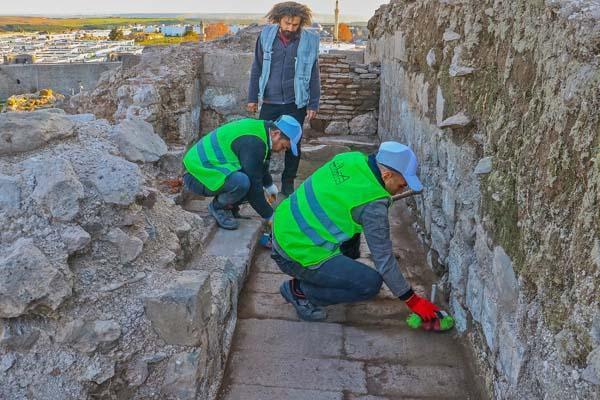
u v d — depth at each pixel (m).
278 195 5.52
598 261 1.84
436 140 4.20
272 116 5.28
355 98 7.66
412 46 5.28
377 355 3.26
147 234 3.02
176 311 2.60
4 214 2.67
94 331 2.53
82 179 2.92
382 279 3.32
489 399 2.77
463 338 3.28
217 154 4.21
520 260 2.50
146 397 2.60
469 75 3.54
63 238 2.64
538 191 2.36
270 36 5.11
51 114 3.36
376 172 3.13
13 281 2.40
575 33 2.12
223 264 3.48
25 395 2.40
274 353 3.27
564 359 2.02
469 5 3.61
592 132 1.96
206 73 6.49
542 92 2.43
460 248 3.39
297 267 3.35
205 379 2.79
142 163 4.09
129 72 6.16
